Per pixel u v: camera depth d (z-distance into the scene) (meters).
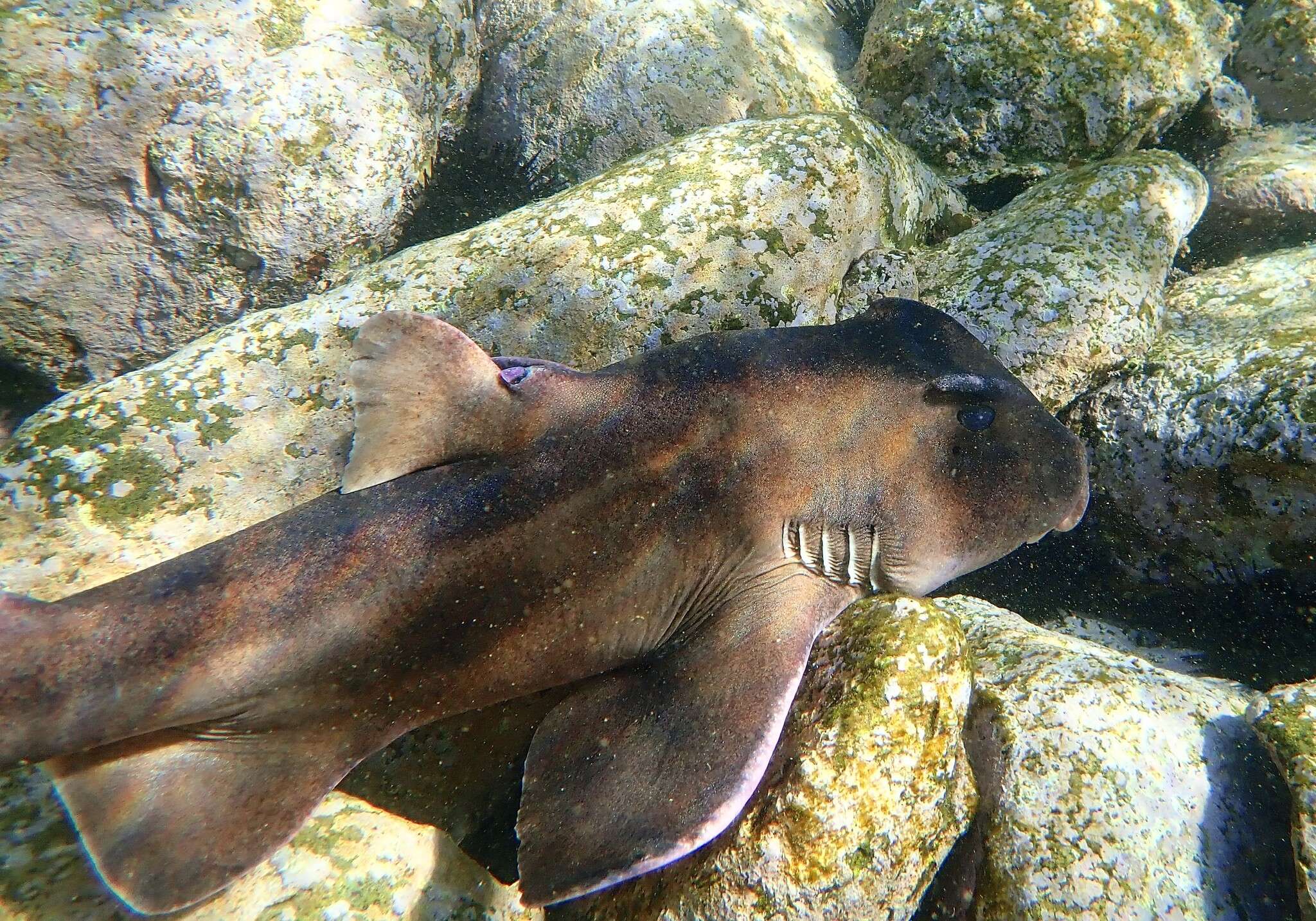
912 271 0.57
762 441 0.43
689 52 0.67
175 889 0.39
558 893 0.38
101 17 0.54
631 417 0.43
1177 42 0.67
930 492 0.44
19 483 0.50
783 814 0.39
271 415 0.53
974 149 0.69
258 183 0.57
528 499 0.42
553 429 0.43
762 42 0.69
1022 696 0.44
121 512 0.50
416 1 0.62
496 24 0.68
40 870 0.39
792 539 0.43
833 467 0.43
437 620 0.41
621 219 0.54
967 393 0.45
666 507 0.42
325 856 0.41
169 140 0.56
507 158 0.70
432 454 0.43
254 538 0.42
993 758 0.43
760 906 0.39
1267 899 0.40
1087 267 0.57
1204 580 0.55
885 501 0.44
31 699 0.39
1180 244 0.65
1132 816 0.41
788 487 0.43
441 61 0.65
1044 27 0.65
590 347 0.53
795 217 0.54
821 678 0.42
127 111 0.55
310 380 0.53
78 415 0.51
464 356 0.43
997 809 0.42
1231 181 0.68
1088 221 0.59
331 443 0.53
